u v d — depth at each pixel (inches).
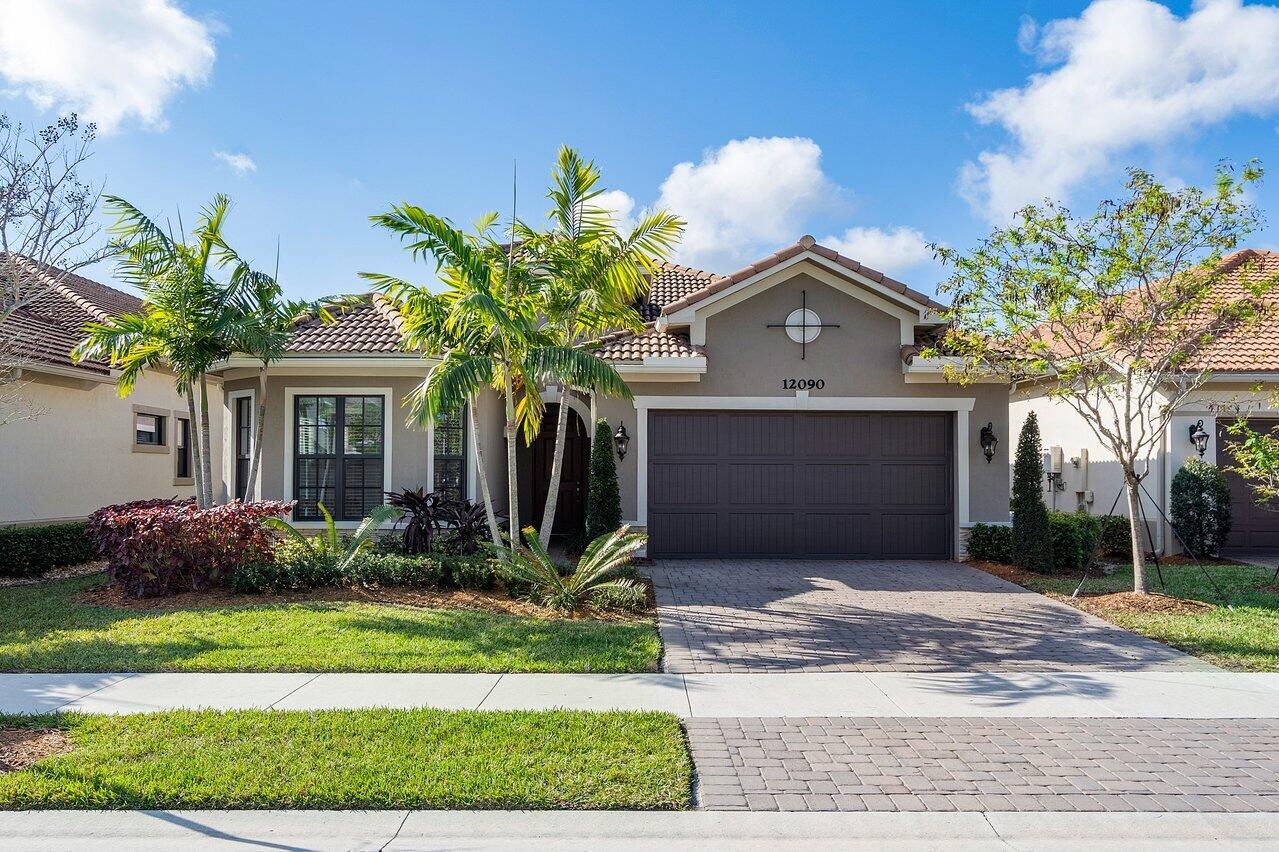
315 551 425.4
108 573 421.1
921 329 562.9
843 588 443.8
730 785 185.9
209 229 463.2
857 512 550.9
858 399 541.6
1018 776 191.6
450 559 422.0
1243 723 230.4
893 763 199.2
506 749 201.9
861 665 290.8
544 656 293.3
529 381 418.0
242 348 474.3
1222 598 408.5
